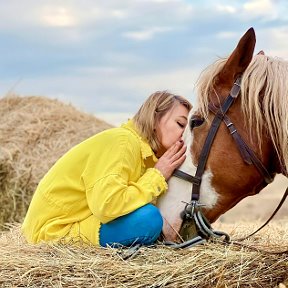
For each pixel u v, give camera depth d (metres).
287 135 3.97
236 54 4.08
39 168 9.24
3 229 9.03
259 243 4.80
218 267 4.02
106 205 4.12
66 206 4.39
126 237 4.21
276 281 4.05
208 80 4.18
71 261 4.07
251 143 4.09
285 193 4.40
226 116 4.11
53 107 10.44
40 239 4.47
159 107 4.43
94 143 4.34
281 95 4.00
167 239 4.25
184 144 4.22
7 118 10.12
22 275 4.02
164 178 4.18
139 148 4.36
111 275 4.00
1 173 9.16
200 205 4.14
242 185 4.15
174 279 3.96
